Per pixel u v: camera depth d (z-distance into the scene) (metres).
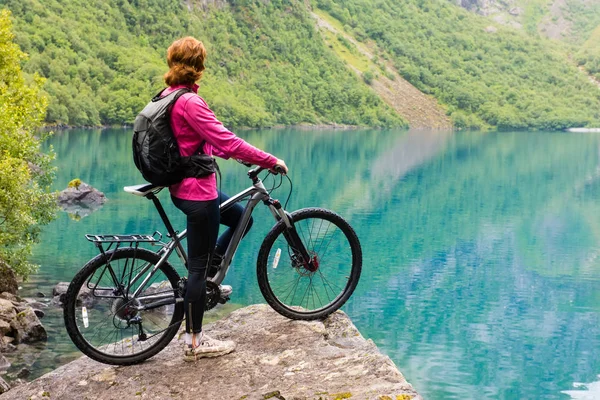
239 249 28.38
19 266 16.62
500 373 18.17
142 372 4.33
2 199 15.25
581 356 20.23
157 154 3.93
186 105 3.91
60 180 48.34
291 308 4.78
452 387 16.69
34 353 12.16
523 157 105.56
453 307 25.36
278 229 4.63
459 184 68.12
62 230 29.16
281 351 4.42
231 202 4.39
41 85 18.98
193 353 4.37
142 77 152.00
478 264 33.81
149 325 4.45
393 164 85.44
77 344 4.29
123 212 35.12
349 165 81.31
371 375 3.94
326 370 4.11
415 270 31.64
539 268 33.69
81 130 118.50
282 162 4.18
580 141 161.12
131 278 4.32
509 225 46.50
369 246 36.88
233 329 4.80
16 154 16.34
